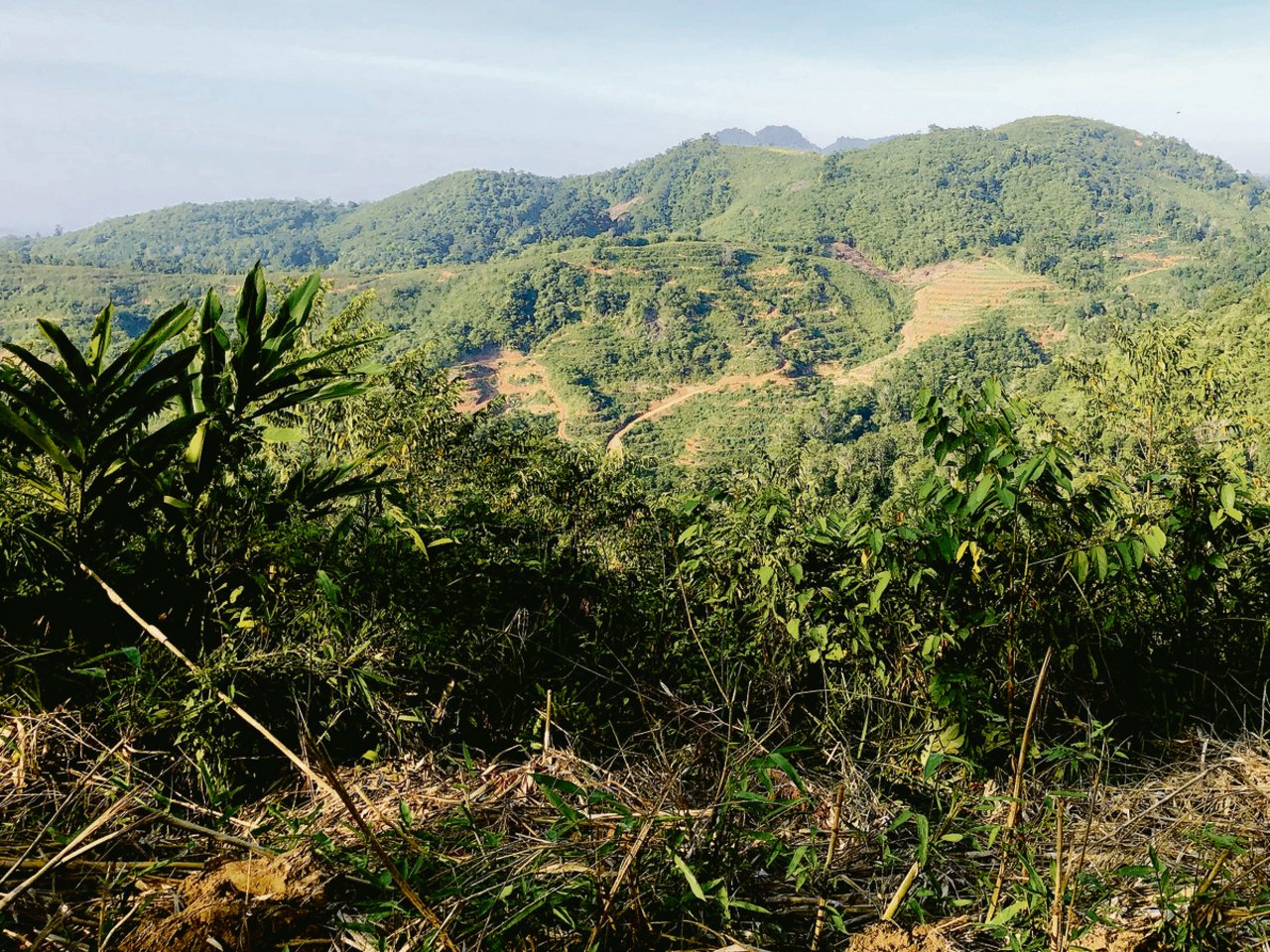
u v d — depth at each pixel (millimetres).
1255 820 2094
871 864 1993
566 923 1651
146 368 2455
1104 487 2773
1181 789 2262
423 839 1866
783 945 1707
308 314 2766
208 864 1749
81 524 2375
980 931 1743
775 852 1824
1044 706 2529
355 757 2354
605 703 2717
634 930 1617
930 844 1974
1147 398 17094
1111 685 2689
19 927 1538
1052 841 2049
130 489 2467
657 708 2717
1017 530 2635
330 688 2373
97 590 2361
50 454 2258
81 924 1568
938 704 2453
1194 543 2875
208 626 2459
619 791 2152
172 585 2439
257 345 2654
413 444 10500
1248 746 2498
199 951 1490
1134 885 1851
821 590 2838
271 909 1581
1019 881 1854
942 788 2443
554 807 2086
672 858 1728
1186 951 1610
